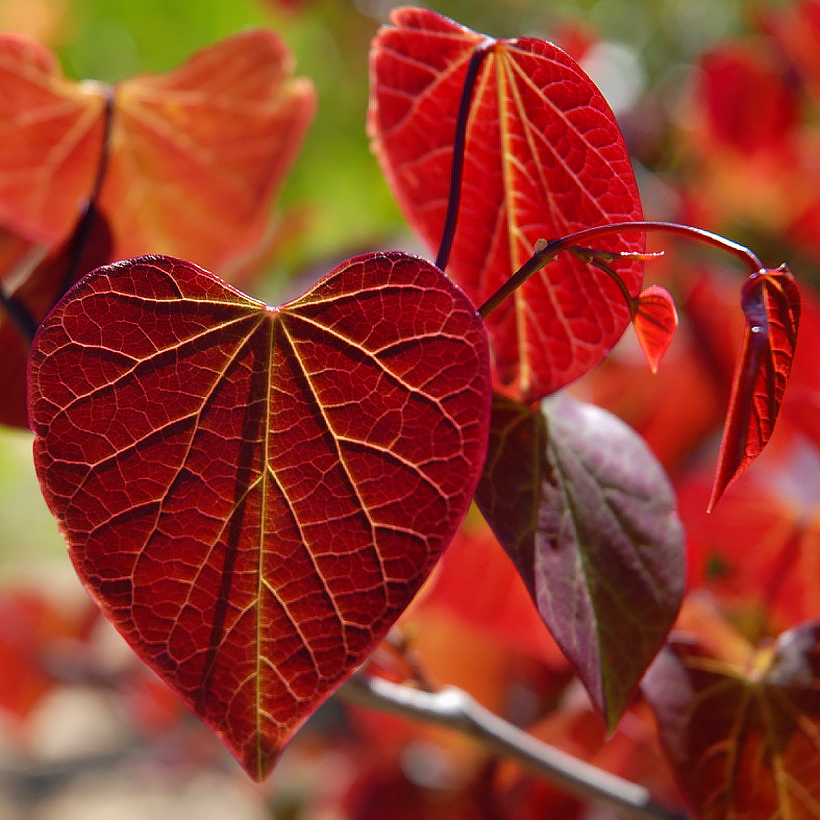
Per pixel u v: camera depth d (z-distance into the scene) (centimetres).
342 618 37
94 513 37
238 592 37
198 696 37
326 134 179
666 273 91
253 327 37
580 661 40
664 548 42
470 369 37
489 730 49
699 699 45
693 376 85
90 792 192
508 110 41
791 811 44
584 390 86
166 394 37
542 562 41
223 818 172
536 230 42
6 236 55
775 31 104
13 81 50
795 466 64
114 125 52
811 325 74
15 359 47
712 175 118
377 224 167
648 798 50
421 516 37
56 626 102
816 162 111
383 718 79
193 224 54
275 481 37
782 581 54
